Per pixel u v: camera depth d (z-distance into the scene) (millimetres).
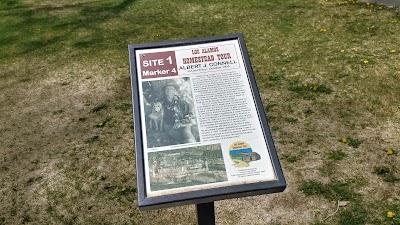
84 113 5227
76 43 7199
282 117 4844
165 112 2648
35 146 4734
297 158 4242
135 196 3998
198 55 2840
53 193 4090
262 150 2566
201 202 2453
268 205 3768
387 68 5434
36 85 5953
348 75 5410
